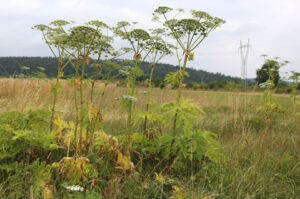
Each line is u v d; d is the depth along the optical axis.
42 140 2.79
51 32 3.02
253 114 5.70
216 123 5.75
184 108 3.06
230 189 2.70
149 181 2.78
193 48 3.10
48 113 3.03
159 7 3.15
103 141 2.99
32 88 6.06
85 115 2.74
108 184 2.47
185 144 3.10
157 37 3.38
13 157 2.66
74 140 2.95
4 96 6.54
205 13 3.08
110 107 5.69
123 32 3.15
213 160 3.26
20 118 2.95
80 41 2.62
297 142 4.31
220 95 9.82
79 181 2.39
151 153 3.35
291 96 7.96
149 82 3.57
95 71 2.78
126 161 2.53
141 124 4.54
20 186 2.25
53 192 2.23
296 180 3.22
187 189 2.61
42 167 2.45
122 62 3.29
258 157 3.27
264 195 2.73
